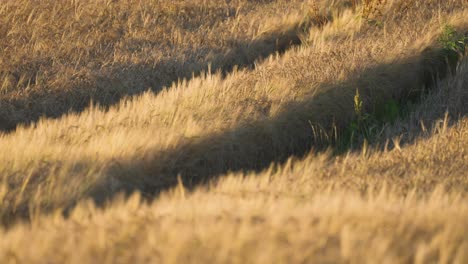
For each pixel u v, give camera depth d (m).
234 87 47.44
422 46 55.00
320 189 28.69
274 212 20.95
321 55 53.47
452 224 19.89
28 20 63.16
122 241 18.28
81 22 64.75
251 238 17.72
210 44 62.34
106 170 34.53
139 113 43.41
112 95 52.91
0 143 37.03
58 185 31.55
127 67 56.16
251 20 67.62
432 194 25.67
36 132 40.88
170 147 37.75
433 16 63.16
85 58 57.53
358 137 44.22
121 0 70.81
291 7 72.25
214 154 39.22
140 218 20.70
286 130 42.94
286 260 16.55
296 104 44.09
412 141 39.97
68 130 40.41
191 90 46.78
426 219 20.66
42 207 30.23
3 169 33.75
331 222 19.39
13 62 55.31
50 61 56.81
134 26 64.94
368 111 48.03
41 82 52.53
